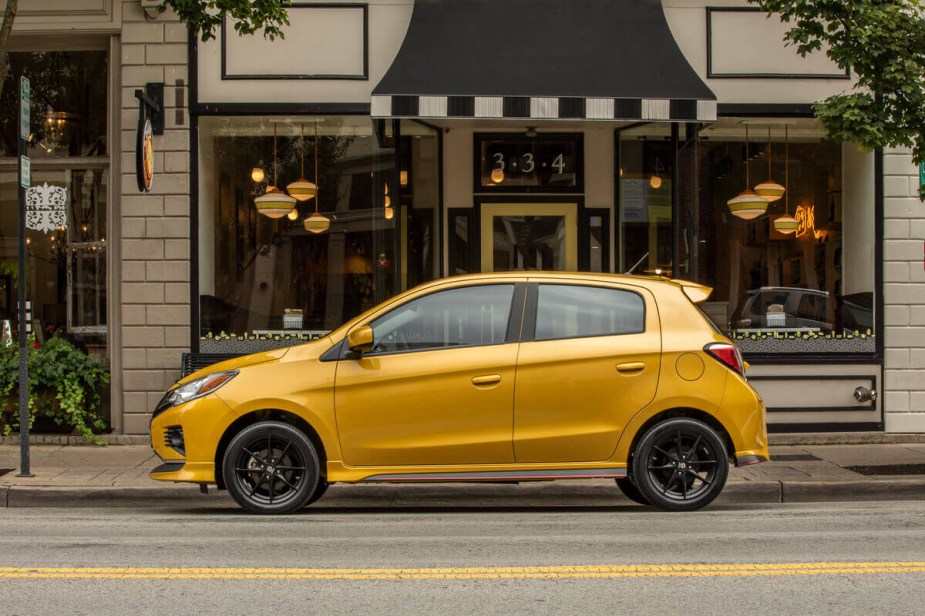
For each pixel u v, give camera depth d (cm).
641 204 1232
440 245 1238
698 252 1152
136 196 1109
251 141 1139
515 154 1245
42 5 1112
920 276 1130
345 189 1146
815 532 684
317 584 541
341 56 1123
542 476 725
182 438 735
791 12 945
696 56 1132
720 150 1160
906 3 970
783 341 1141
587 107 1038
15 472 912
